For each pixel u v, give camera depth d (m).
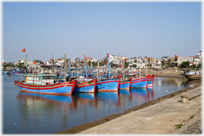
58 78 68.00
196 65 183.25
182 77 125.38
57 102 47.12
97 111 38.88
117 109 40.31
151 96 56.06
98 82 63.66
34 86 59.28
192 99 43.03
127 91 65.31
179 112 32.03
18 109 40.66
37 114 37.06
